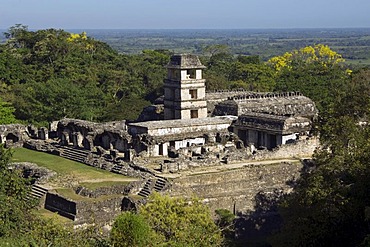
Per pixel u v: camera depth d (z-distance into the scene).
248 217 57.59
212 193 58.12
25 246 36.53
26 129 84.62
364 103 58.12
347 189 41.69
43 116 97.62
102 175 61.84
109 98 115.75
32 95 99.25
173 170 60.09
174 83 82.88
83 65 128.75
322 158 45.72
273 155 66.62
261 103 82.56
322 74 134.50
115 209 53.59
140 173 60.28
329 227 42.09
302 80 121.69
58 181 59.84
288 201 47.41
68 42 139.12
